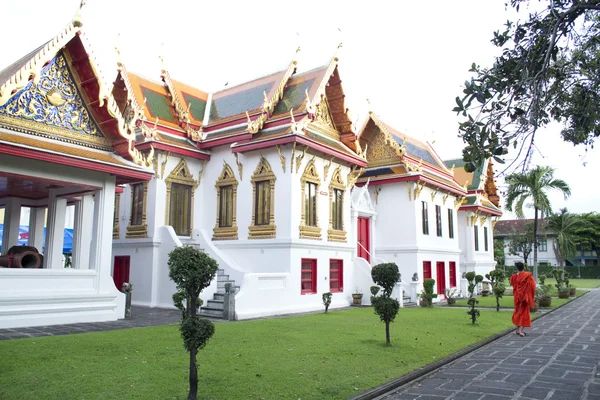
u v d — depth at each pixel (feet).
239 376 23.79
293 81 68.28
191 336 19.86
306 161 61.62
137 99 64.18
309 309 59.26
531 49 21.34
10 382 21.48
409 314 56.54
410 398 22.71
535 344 38.24
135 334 34.96
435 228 87.61
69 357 26.48
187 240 63.16
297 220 59.00
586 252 232.53
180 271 20.13
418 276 78.43
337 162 68.54
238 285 56.65
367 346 33.01
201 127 68.59
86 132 43.88
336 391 22.02
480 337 39.81
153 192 60.08
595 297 98.48
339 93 69.15
